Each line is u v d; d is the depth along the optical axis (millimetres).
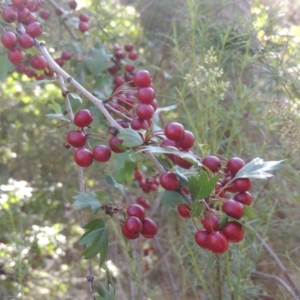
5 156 483
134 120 171
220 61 293
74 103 314
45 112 467
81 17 351
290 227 285
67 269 460
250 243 254
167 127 157
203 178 146
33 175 475
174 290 299
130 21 444
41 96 489
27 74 266
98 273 462
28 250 348
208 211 155
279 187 291
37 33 197
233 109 306
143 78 171
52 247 395
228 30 277
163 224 381
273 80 299
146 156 167
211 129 276
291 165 285
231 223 151
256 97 280
